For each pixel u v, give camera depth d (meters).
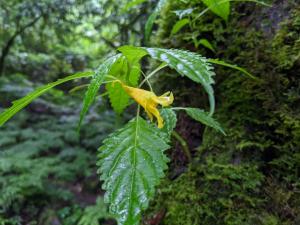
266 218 0.22
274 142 0.25
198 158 0.28
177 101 0.33
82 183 1.16
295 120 0.23
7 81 1.83
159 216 0.28
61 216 0.94
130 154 0.16
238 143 0.26
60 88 2.12
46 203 1.00
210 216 0.25
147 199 0.14
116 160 0.16
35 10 1.45
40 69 2.14
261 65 0.26
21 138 1.34
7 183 0.98
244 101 0.26
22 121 1.54
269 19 0.27
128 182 0.15
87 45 2.13
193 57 0.15
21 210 0.95
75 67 2.13
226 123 0.27
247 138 0.25
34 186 1.01
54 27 1.55
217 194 0.25
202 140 0.30
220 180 0.25
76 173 1.18
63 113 1.70
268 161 0.24
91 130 1.41
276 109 0.24
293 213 0.21
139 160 0.16
